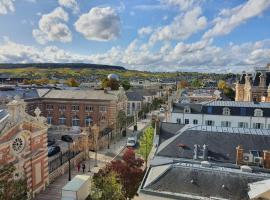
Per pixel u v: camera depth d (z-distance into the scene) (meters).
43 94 82.50
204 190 23.53
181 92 137.00
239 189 23.16
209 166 26.92
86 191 35.12
